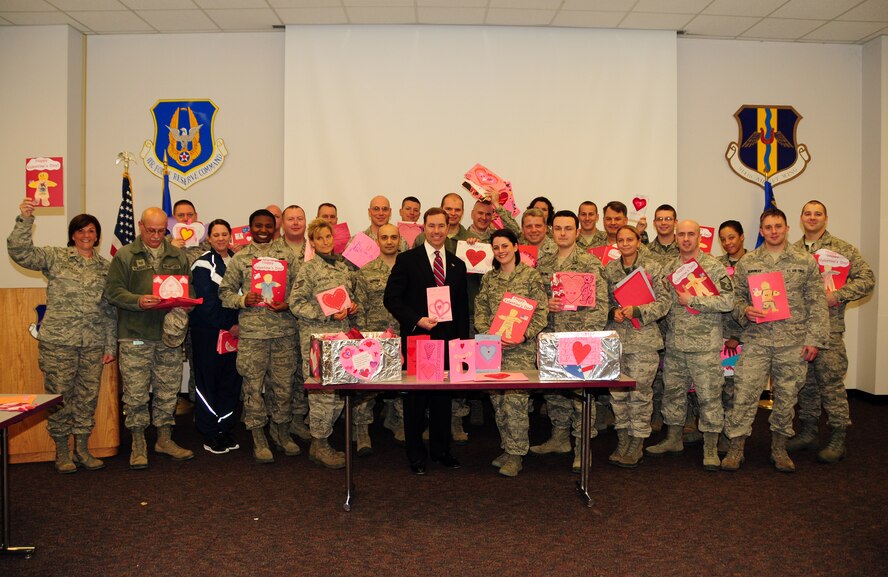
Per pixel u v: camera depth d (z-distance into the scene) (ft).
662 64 21.93
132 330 14.16
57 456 14.07
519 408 13.47
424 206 21.84
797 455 15.35
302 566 9.57
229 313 15.48
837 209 23.26
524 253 16.26
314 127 21.53
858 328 22.88
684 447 16.08
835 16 20.62
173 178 22.33
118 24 21.21
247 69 22.33
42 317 14.66
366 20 21.15
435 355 11.30
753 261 14.47
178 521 11.26
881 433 17.54
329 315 13.17
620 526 11.05
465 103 21.80
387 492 12.70
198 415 15.76
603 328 14.10
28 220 13.55
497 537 10.59
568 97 21.90
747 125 22.93
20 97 21.15
